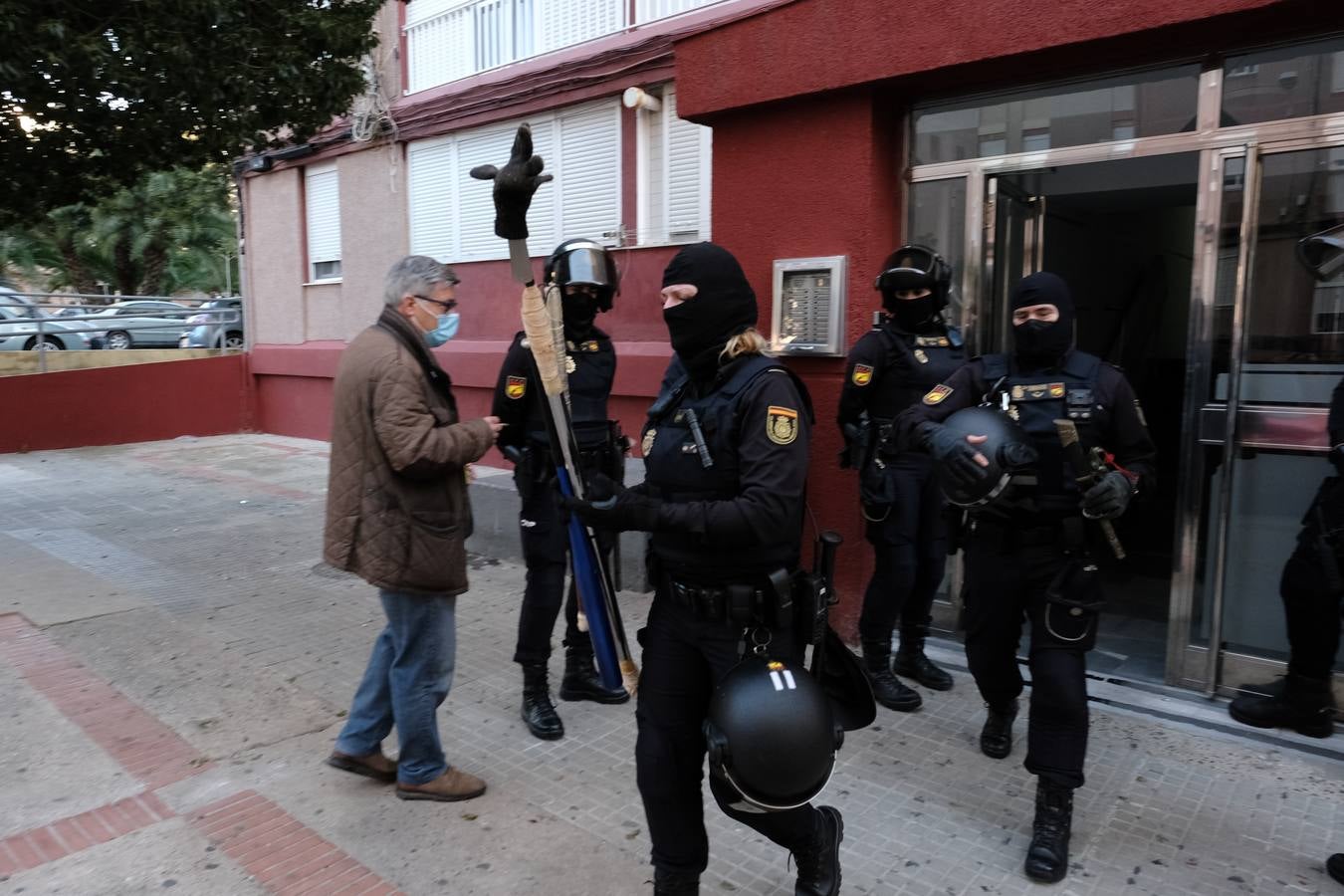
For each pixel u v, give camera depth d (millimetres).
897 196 4684
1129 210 6328
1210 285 3869
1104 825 3078
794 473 2170
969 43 3982
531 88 8664
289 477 10000
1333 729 3680
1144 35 3643
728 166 4941
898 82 4293
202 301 14789
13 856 2939
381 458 2971
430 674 3176
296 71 6848
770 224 4809
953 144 4527
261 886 2789
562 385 2525
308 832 3084
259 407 13359
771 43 4582
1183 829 3049
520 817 3186
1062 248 5688
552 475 3797
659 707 2373
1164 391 6852
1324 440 3611
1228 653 3951
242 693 4258
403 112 10133
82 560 6676
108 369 12180
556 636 5008
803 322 4660
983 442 2754
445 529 3059
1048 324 2975
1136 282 6848
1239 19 3471
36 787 3375
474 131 9570
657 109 7785
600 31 8234
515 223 2371
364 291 11148
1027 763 2910
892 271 3924
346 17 7238
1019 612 3137
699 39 4844
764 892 2754
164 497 8953
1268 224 3725
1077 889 2756
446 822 3150
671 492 2338
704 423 2271
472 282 9312
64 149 7242
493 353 8961
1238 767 3449
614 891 2768
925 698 4141
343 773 3492
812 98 4559
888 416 3988
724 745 2090
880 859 2920
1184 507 3980
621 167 8133
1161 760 3508
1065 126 4199
